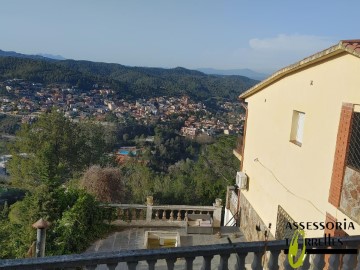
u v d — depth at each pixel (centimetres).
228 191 1627
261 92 1249
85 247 1134
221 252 371
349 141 730
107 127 5347
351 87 726
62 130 2830
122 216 1316
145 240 1178
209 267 372
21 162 2603
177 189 2545
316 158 853
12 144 2822
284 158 1033
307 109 905
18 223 1270
